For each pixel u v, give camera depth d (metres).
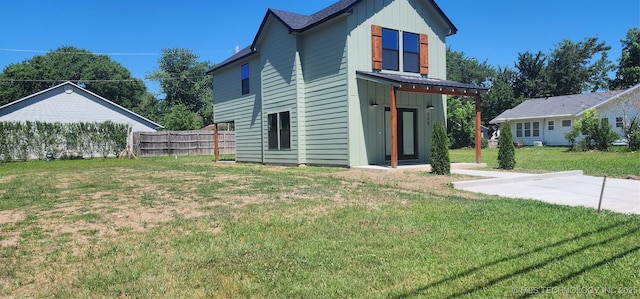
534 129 32.72
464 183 8.33
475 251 3.89
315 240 4.30
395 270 3.44
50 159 22.69
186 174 11.19
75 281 3.26
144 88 52.81
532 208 5.88
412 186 8.28
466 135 30.31
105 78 48.72
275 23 14.80
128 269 3.49
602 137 21.61
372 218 5.24
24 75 43.31
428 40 13.98
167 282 3.24
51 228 4.87
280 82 14.73
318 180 9.28
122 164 17.19
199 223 5.04
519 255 3.76
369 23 12.55
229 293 3.05
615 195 7.29
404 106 13.43
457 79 49.59
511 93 42.69
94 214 5.57
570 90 44.59
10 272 3.45
